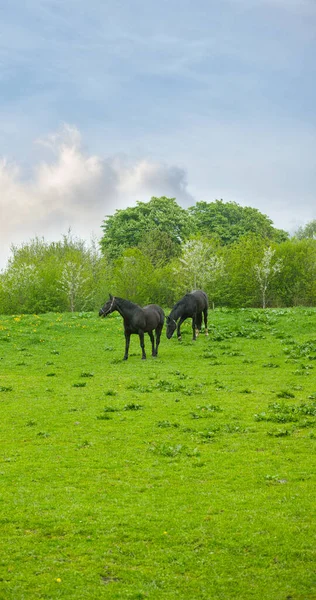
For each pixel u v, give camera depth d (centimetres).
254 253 6450
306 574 757
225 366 2341
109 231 8756
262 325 3266
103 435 1405
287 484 1059
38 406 1714
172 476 1116
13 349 2852
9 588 728
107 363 2491
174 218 8688
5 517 930
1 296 6078
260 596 709
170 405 1692
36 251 7425
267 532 871
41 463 1201
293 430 1408
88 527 895
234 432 1404
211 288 6281
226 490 1040
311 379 2030
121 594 718
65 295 6219
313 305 6219
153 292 6512
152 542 851
